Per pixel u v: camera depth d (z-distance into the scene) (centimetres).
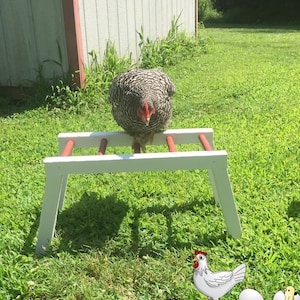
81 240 108
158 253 101
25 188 135
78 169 99
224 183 102
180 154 100
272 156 153
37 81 233
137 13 291
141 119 105
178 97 239
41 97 227
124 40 275
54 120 205
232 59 352
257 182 133
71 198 129
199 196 127
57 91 225
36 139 180
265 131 181
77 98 220
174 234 108
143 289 90
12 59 236
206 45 405
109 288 91
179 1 376
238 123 192
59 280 92
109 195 130
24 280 91
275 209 118
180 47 352
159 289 89
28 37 229
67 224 116
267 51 392
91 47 235
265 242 103
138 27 294
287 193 128
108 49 251
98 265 97
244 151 158
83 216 118
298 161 149
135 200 126
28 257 101
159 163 99
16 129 194
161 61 318
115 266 96
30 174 146
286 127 182
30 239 109
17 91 241
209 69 312
